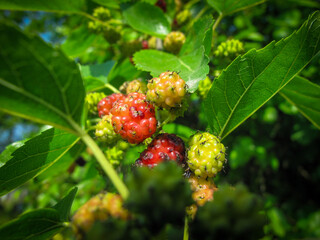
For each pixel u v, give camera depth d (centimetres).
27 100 6
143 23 13
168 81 8
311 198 31
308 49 8
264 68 8
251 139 25
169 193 5
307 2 15
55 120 7
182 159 8
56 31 32
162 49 14
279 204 30
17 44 6
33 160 9
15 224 7
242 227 5
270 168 28
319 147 29
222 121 9
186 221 6
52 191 24
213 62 13
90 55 21
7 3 9
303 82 10
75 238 6
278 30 24
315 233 25
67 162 12
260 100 9
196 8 17
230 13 12
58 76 6
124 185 6
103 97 11
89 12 14
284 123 26
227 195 5
